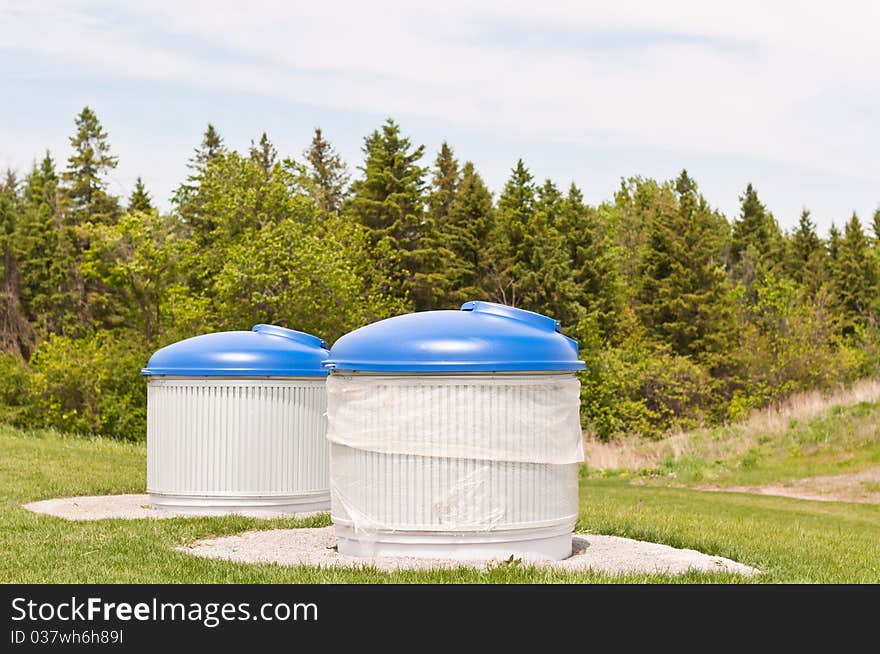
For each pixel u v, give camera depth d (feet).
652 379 132.05
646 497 61.93
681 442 85.35
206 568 27.86
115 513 40.86
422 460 29.17
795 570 32.01
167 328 124.98
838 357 140.46
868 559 37.88
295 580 26.25
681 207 167.53
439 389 29.09
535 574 27.12
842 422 80.69
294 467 40.57
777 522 50.49
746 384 141.28
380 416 29.43
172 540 32.91
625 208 210.79
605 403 129.70
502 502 29.22
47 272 174.60
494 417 29.14
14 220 176.86
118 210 204.95
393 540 29.55
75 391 111.96
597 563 30.25
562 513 30.50
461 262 157.69
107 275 135.23
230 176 126.52
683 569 29.71
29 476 54.60
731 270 205.16
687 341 154.40
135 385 112.06
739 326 155.43
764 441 81.56
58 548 30.89
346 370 30.27
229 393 40.11
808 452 77.82
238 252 108.88
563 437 30.37
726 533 42.24
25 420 111.75
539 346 29.53
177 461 40.42
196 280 131.13
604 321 156.56
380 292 138.82
